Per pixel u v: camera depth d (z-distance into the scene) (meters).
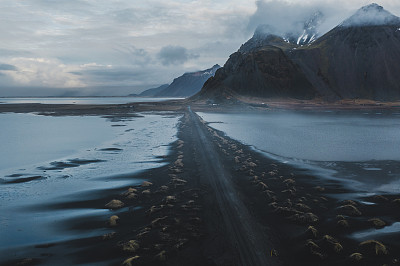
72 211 12.98
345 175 18.52
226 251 8.98
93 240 9.98
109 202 13.75
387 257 8.33
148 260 8.56
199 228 10.67
